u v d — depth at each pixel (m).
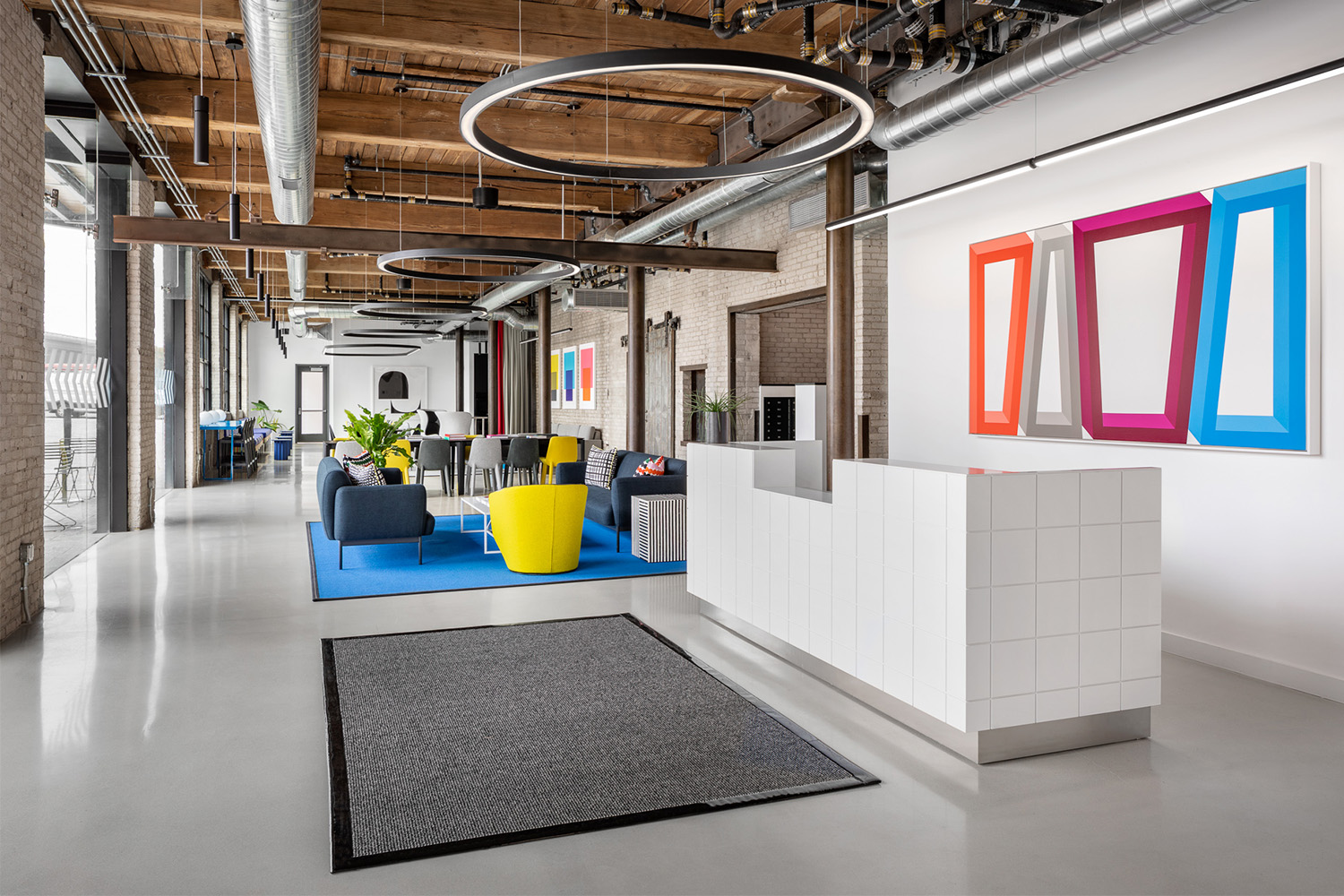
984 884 2.57
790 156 5.15
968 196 6.40
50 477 7.16
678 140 9.02
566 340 20.05
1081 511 3.58
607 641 5.20
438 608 6.04
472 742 3.63
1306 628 4.36
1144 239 5.06
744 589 5.17
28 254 5.63
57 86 6.68
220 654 4.92
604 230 11.71
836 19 6.34
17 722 3.85
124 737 3.70
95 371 8.67
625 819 2.95
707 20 5.41
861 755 3.54
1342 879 2.61
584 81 7.67
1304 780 3.31
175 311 13.98
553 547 7.20
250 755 3.51
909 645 3.74
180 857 2.71
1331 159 4.16
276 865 2.67
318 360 26.42
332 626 5.55
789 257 10.55
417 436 13.59
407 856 2.71
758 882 2.58
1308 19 4.25
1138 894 2.52
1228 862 2.70
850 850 2.77
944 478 3.51
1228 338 4.61
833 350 7.69
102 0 5.50
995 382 6.16
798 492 4.84
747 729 3.78
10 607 5.38
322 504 8.42
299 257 12.41
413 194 10.63
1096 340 5.38
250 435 17.47
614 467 10.60
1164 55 4.95
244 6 4.18
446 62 7.35
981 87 5.28
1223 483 4.73
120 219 8.49
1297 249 4.26
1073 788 3.24
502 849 2.77
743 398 12.01
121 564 7.67
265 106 5.47
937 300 6.73
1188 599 4.97
